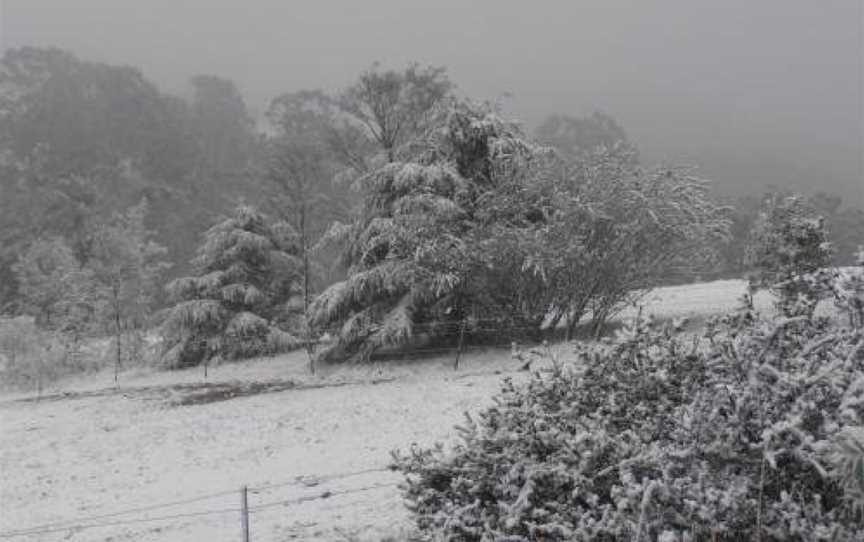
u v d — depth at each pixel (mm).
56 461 14852
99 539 9469
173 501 11117
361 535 7883
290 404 17672
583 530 4855
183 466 13484
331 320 22688
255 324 26172
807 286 6605
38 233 55000
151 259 37656
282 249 30062
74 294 32469
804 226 16266
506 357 19547
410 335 20516
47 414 20078
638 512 4633
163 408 19094
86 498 12039
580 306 20078
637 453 5176
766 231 16938
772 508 4598
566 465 5367
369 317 21500
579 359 6570
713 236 20875
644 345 6312
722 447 4770
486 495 5773
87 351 29094
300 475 11742
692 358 6016
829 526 4441
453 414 14469
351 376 20578
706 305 22219
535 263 18781
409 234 20422
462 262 19641
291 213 29844
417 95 25531
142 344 29531
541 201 20812
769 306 18984
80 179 67938
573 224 19547
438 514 5605
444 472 5973
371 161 24891
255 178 42156
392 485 10062
